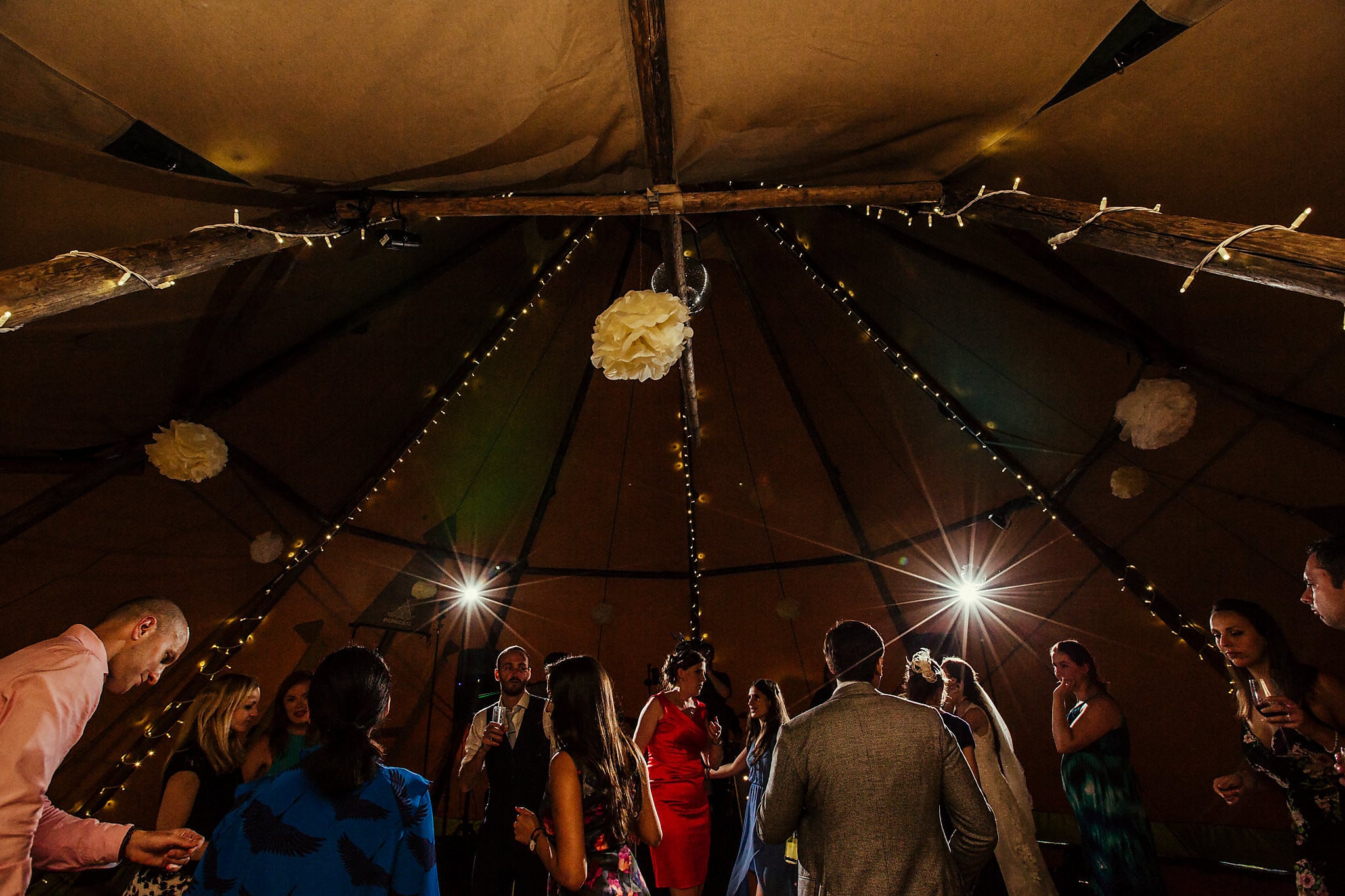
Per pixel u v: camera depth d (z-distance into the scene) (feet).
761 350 21.31
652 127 9.35
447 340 18.43
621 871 7.65
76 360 11.45
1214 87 8.07
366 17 7.06
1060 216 8.45
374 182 9.95
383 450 19.10
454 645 21.70
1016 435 18.12
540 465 22.12
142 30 6.88
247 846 5.61
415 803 6.21
